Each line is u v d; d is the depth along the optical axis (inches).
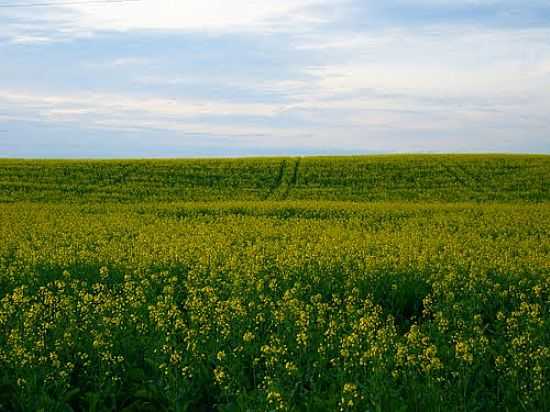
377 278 581.6
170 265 662.5
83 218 1222.3
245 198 1731.1
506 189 1802.4
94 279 620.1
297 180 1966.0
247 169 2124.8
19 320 420.8
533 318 408.8
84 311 447.5
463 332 398.9
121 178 1972.2
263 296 493.4
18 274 622.5
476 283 538.3
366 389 302.8
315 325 422.6
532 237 938.7
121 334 411.8
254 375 346.0
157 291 581.3
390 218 1270.9
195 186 1884.8
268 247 796.6
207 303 462.9
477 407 297.4
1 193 1717.5
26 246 805.2
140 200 1685.5
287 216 1327.5
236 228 1037.8
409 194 1760.6
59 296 534.3
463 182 1903.3
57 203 1610.5
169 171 2078.0
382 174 2027.6
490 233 1031.6
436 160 2246.6
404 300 541.0
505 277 582.9
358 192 1797.5
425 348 358.0
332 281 576.7
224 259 700.7
